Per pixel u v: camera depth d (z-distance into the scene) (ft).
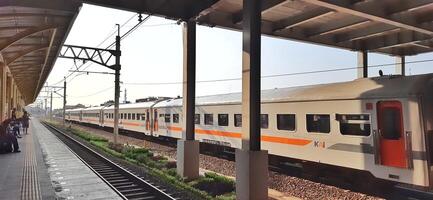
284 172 47.73
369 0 37.01
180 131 76.33
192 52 40.42
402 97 32.45
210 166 51.16
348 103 37.81
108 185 37.73
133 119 109.40
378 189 36.70
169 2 38.27
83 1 35.22
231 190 35.83
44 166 47.73
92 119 172.24
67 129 150.41
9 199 29.86
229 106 57.62
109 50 77.41
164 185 37.81
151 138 99.60
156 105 92.17
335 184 40.57
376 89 35.27
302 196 34.45
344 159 37.99
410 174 31.60
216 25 43.04
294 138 44.75
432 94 31.99
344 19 46.50
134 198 33.06
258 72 29.09
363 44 59.52
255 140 28.84
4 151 61.05
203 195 32.94
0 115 87.56
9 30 62.54
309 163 44.57
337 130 38.88
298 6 40.98
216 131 61.21
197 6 38.37
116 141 75.82
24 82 182.80
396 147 32.89
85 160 57.98
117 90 76.79
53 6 38.37
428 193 33.06
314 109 41.91
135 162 55.26
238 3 39.93
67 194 33.58
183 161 39.52
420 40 51.29
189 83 40.50
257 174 28.22
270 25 47.80
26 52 87.66
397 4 39.04
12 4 36.52
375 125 34.73
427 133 30.94
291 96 45.52
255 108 28.91
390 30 48.29
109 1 36.19
